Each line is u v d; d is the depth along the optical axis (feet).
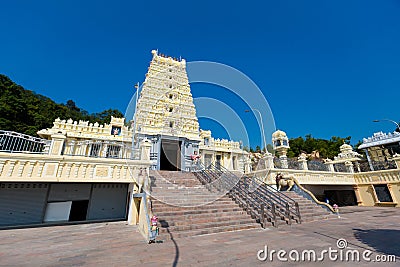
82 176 28.84
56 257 14.64
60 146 29.45
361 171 57.26
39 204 33.78
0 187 32.01
